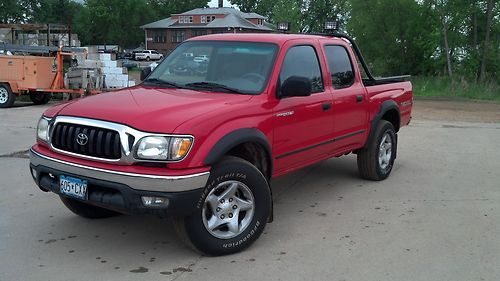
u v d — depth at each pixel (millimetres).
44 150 4766
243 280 4168
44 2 85812
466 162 8703
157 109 4434
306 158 5711
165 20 95188
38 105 17844
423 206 6172
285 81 5035
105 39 95812
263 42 5527
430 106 20500
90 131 4355
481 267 4449
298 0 76125
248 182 4652
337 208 6074
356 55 7117
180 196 4102
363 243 4973
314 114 5656
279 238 5094
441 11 32469
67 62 18531
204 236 4453
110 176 4160
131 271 4320
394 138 7578
